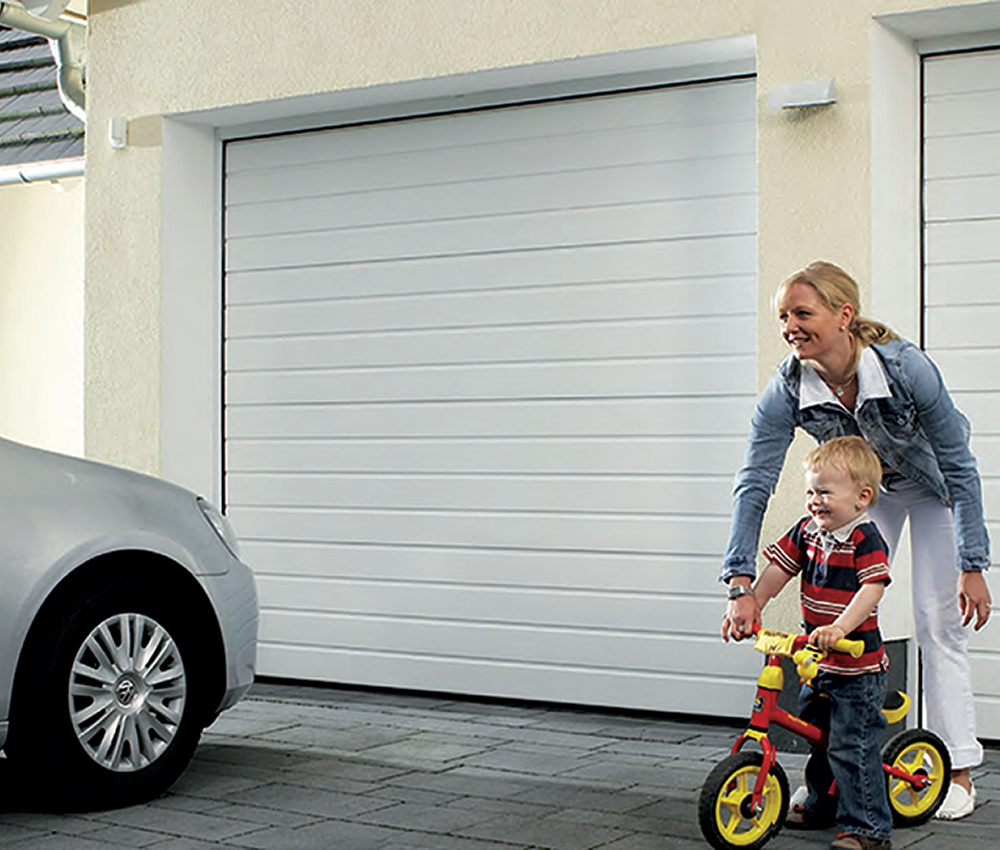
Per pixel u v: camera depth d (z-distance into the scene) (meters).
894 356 4.39
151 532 4.90
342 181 7.32
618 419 6.57
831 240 5.68
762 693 4.16
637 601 6.50
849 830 4.16
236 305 7.66
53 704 4.56
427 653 7.04
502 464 6.84
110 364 7.60
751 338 6.28
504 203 6.86
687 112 6.42
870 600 4.08
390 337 7.17
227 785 5.07
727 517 6.32
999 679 5.77
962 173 5.84
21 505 4.61
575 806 4.76
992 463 5.79
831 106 5.68
